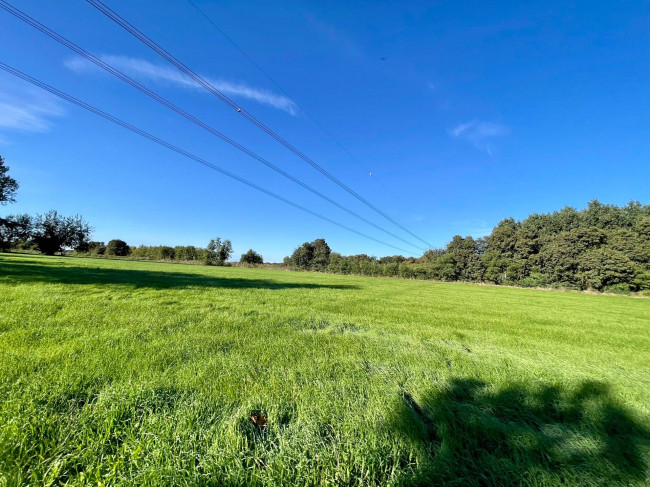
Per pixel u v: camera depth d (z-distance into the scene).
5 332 4.29
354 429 2.20
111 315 5.81
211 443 1.94
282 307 8.63
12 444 1.72
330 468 1.80
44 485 1.49
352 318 7.69
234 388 2.81
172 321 5.66
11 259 22.00
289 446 1.93
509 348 5.56
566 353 5.45
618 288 40.25
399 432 2.18
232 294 10.98
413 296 16.88
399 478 1.76
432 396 2.91
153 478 1.57
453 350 4.98
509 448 2.17
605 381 3.75
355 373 3.53
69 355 3.40
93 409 2.19
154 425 2.05
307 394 2.78
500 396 3.05
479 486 1.81
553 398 3.06
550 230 63.97
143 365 3.24
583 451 2.18
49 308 6.01
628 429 2.58
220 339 4.62
